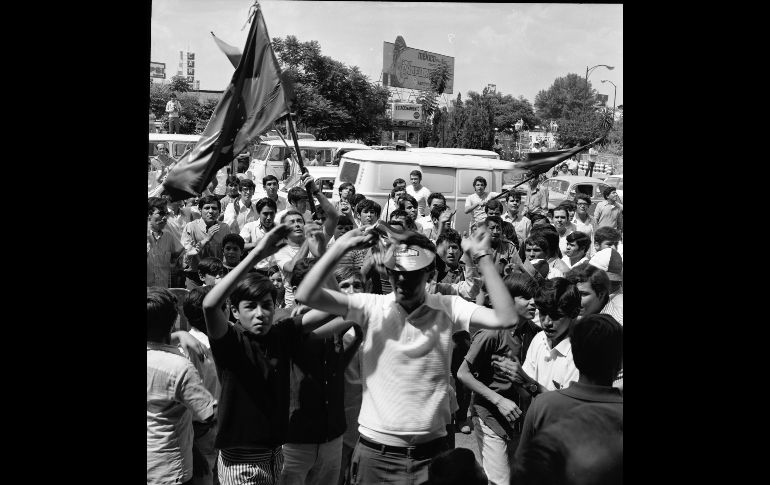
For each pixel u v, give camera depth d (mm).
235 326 3795
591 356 3430
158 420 3674
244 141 4633
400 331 3482
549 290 4207
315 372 3994
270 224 7668
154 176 10469
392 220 6707
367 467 3518
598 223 11289
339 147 17891
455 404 4512
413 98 32031
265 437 3727
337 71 28547
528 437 3547
